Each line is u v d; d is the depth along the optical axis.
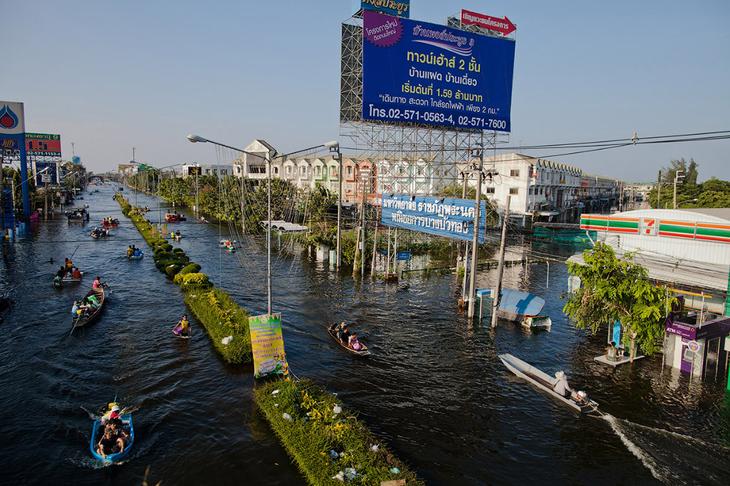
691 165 105.94
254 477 16.58
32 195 98.62
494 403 22.69
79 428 19.55
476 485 16.64
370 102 35.34
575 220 104.62
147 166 179.50
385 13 37.97
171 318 33.75
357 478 15.41
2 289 40.31
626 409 22.23
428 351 29.02
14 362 25.62
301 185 106.38
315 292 42.09
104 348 27.97
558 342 31.11
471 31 39.84
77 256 55.59
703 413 21.89
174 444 18.50
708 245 32.25
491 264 57.09
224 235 76.00
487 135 41.97
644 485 16.84
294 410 20.00
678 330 26.00
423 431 20.09
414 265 54.56
